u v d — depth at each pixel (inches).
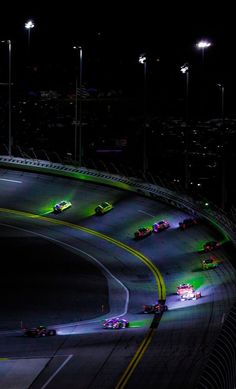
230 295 4822.8
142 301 4953.3
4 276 5388.8
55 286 5211.6
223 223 6023.6
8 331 4350.4
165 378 3437.5
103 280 5369.1
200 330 4173.2
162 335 4151.1
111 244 6092.5
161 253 5880.9
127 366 3629.4
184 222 6250.0
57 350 3949.3
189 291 4938.5
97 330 4328.3
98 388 3376.0
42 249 5940.0
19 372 3619.6
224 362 3075.8
